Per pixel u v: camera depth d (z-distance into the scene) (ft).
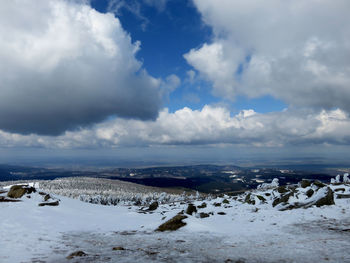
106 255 38.29
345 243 43.55
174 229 63.77
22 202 92.99
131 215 104.94
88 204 133.59
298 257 35.86
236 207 110.42
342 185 109.60
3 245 42.45
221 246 45.01
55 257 36.63
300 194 100.94
